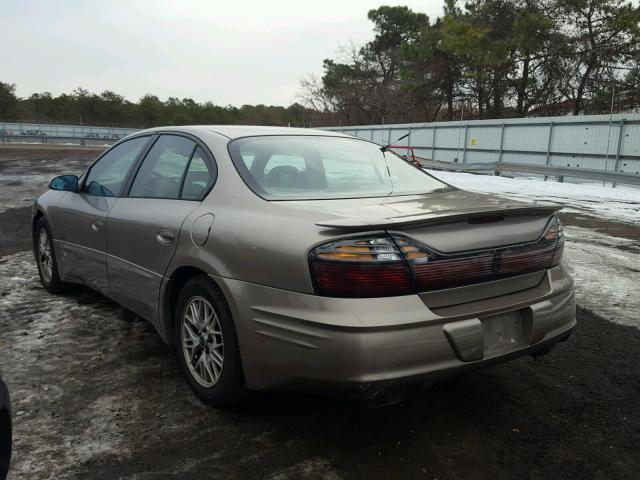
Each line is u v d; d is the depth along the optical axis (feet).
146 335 13.32
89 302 15.72
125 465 8.18
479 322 8.27
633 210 37.81
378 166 12.02
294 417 9.65
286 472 8.06
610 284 18.58
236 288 8.85
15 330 13.47
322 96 192.13
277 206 9.20
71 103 258.16
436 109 151.53
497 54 101.04
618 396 10.63
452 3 117.39
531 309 8.96
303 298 7.98
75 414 9.60
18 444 8.63
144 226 11.21
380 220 7.83
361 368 7.55
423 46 123.95
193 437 8.97
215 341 9.61
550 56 103.55
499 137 73.77
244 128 12.17
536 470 8.21
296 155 11.25
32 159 79.20
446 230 8.27
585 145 61.98
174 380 11.01
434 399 10.42
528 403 10.30
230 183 10.07
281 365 8.28
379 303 7.73
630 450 8.77
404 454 8.58
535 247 9.27
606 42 100.73
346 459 8.42
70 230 14.40
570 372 11.71
